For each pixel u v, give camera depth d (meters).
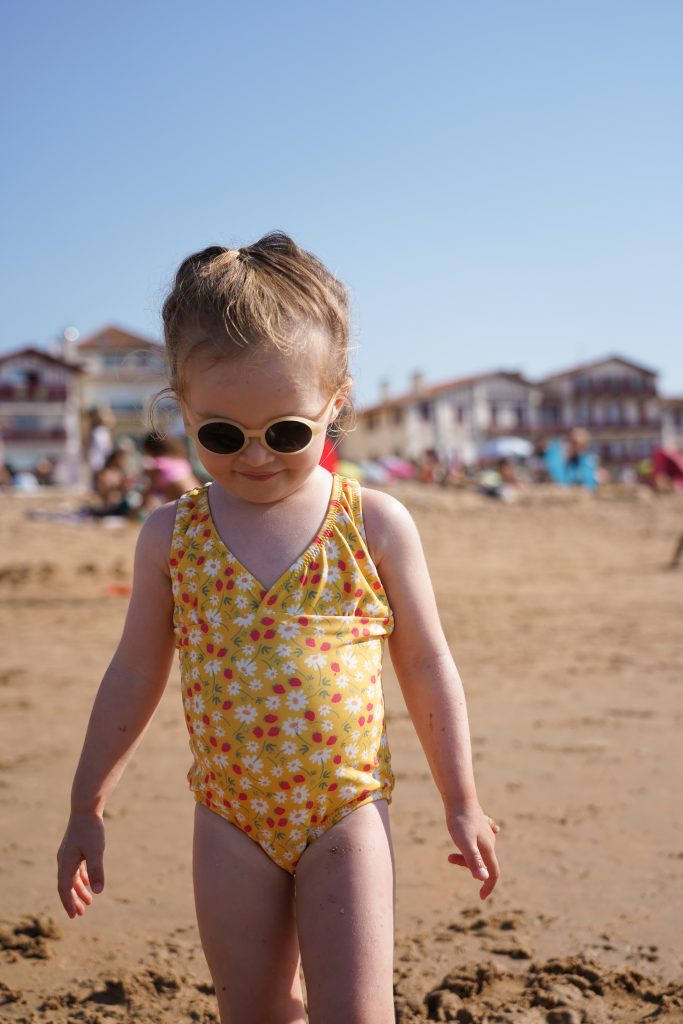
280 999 2.08
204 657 2.15
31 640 7.66
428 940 2.91
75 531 14.95
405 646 2.24
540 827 3.75
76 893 2.17
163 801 4.12
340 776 2.07
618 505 22.95
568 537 16.53
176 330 2.14
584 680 6.17
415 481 34.03
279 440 2.09
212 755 2.12
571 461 31.55
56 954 2.88
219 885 2.07
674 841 3.59
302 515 2.21
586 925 2.97
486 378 69.44
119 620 8.52
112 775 2.24
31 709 5.58
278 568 2.16
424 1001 2.57
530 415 70.75
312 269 2.19
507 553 14.23
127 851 3.62
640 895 3.16
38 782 4.36
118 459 17.16
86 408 61.78
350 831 2.04
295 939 2.12
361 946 1.91
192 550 2.22
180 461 10.35
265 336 2.06
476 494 25.64
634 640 7.46
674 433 76.19
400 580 2.23
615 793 4.09
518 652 7.07
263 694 2.08
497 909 3.10
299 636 2.11
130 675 2.28
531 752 4.67
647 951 2.79
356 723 2.10
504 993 2.58
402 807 4.04
